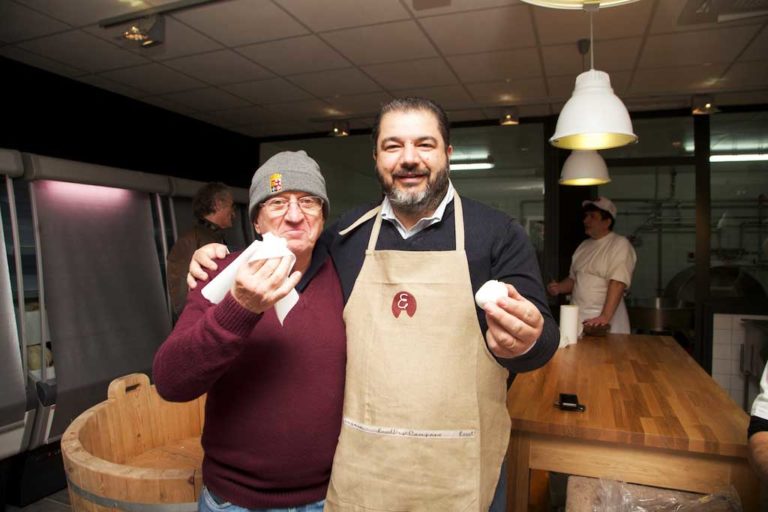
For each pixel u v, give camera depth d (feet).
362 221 3.76
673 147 14.25
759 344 12.32
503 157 15.84
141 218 11.53
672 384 6.21
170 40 9.38
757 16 8.21
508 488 5.22
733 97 12.82
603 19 8.42
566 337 8.57
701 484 4.68
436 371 3.10
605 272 10.44
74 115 11.69
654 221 14.71
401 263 3.26
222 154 16.55
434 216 3.46
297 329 3.34
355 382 3.24
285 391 3.26
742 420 4.97
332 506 3.23
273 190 3.32
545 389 6.01
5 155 8.49
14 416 8.38
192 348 2.82
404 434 3.09
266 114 14.74
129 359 10.45
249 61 10.48
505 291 2.69
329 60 10.42
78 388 9.38
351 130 16.63
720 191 14.12
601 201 10.55
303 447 3.27
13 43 9.48
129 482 3.72
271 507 3.30
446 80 11.68
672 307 14.37
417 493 3.08
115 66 10.76
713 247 14.21
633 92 12.41
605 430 4.75
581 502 4.64
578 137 7.59
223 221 9.87
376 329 3.23
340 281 3.65
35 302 9.05
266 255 2.69
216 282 2.91
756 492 4.53
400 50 9.87
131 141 13.16
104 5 7.97
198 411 6.24
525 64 10.62
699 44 9.45
